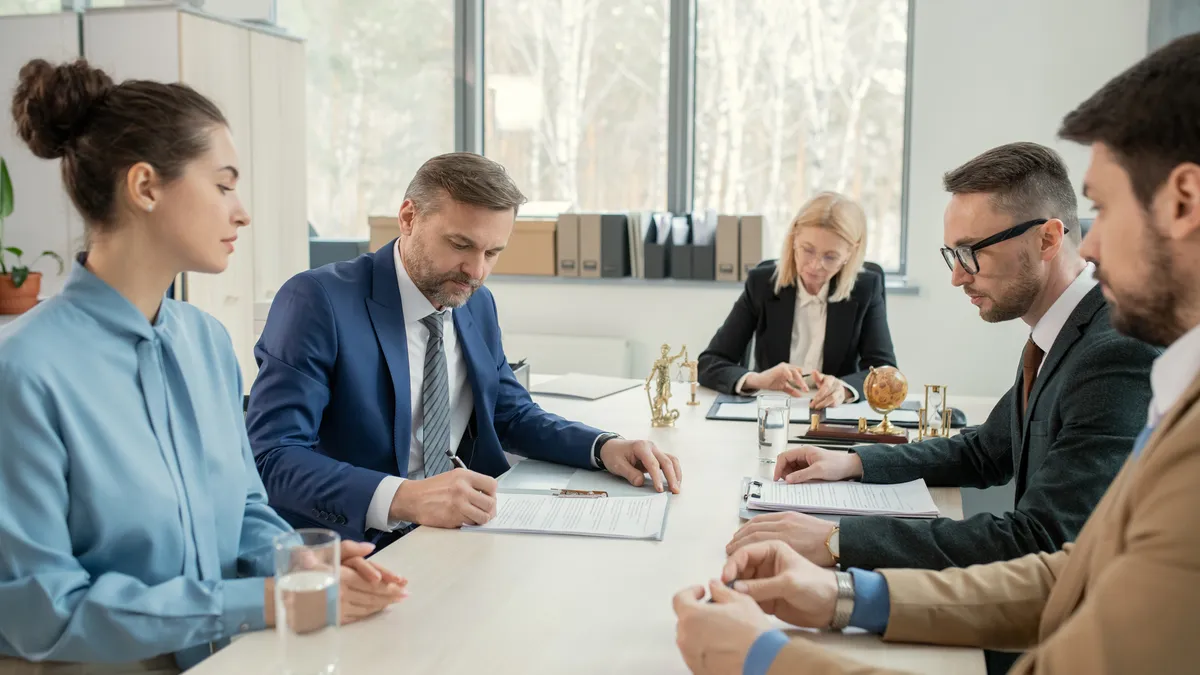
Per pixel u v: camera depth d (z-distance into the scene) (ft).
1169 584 2.57
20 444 3.92
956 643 3.96
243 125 14.07
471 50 17.79
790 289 10.94
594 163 17.79
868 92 16.48
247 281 14.35
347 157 18.52
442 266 6.52
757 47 16.85
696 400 9.41
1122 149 2.90
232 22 13.79
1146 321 3.00
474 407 7.23
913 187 15.81
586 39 17.56
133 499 4.19
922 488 6.18
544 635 3.99
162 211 4.27
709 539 5.24
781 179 17.03
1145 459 2.82
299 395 6.28
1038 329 5.75
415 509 5.49
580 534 5.28
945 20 15.35
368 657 3.77
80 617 3.88
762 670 3.31
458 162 6.51
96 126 4.19
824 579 4.05
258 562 4.81
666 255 16.83
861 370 10.37
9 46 13.42
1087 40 14.83
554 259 16.99
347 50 18.30
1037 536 4.71
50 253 12.92
